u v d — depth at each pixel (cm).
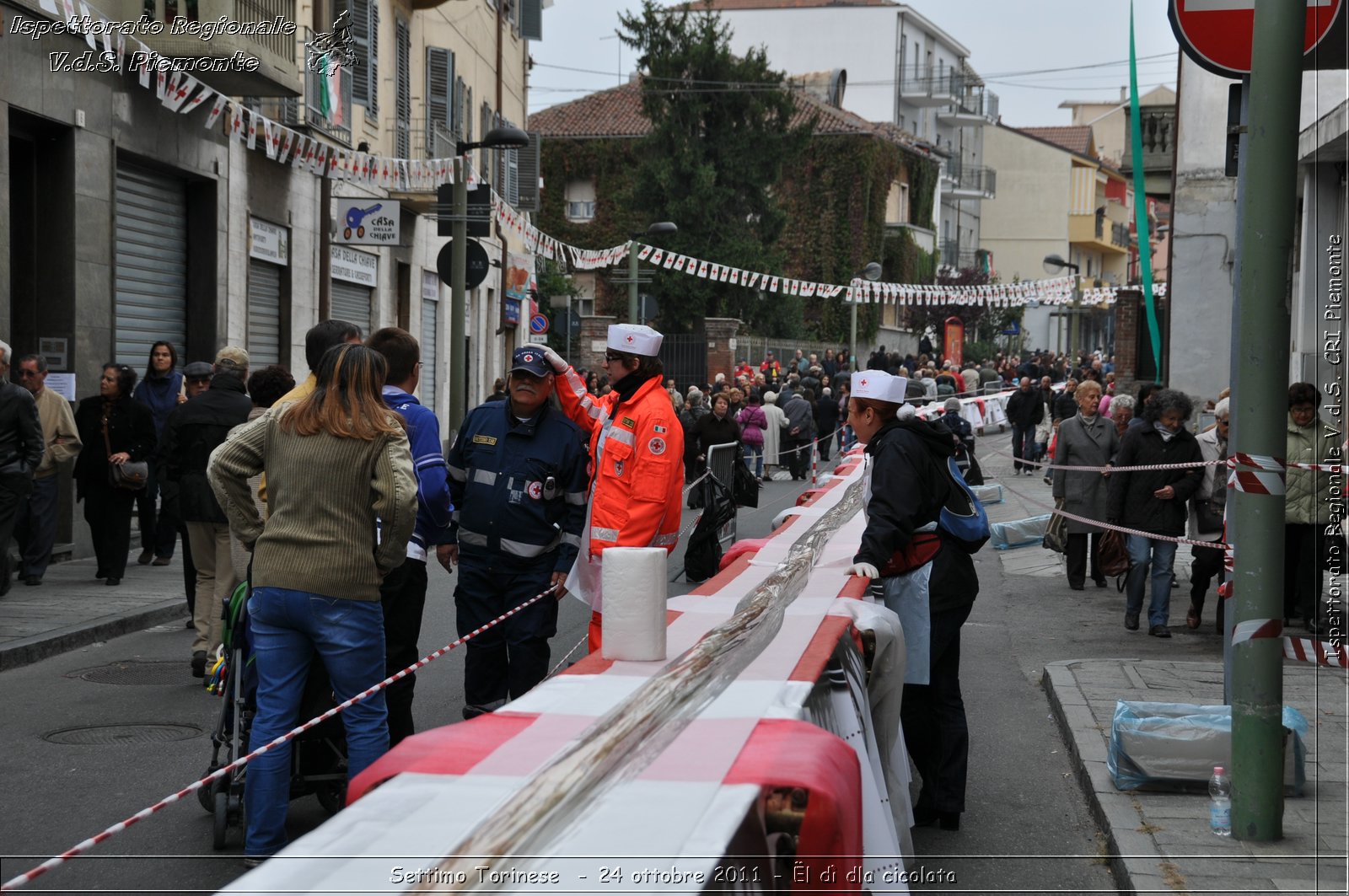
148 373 1247
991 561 1544
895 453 538
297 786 548
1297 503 949
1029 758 698
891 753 487
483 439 663
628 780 277
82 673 883
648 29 4759
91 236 1462
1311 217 1351
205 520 849
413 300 2758
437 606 1149
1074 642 1024
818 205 6022
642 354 639
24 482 1105
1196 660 926
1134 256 7819
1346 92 1203
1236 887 464
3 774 639
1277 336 514
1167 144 2302
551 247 2722
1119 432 1288
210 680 573
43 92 1370
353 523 504
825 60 7769
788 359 5012
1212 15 619
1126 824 541
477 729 315
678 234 4719
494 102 3350
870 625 466
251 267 1928
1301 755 568
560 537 662
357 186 2323
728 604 500
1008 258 9388
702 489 1209
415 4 2648
